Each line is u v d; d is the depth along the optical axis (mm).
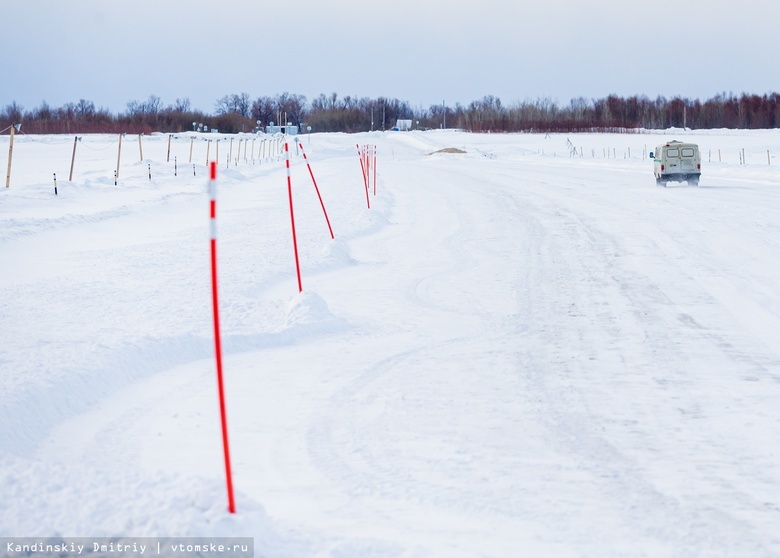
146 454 10609
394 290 22375
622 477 9711
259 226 36438
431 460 10305
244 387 13664
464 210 44781
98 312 18281
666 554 7730
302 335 17109
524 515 8633
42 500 7969
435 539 8023
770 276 23094
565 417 11977
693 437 11086
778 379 13820
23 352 14422
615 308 19609
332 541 7641
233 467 10148
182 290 21078
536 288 22312
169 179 60062
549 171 85188
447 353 15773
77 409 12398
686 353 15555
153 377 14305
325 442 11031
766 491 9289
